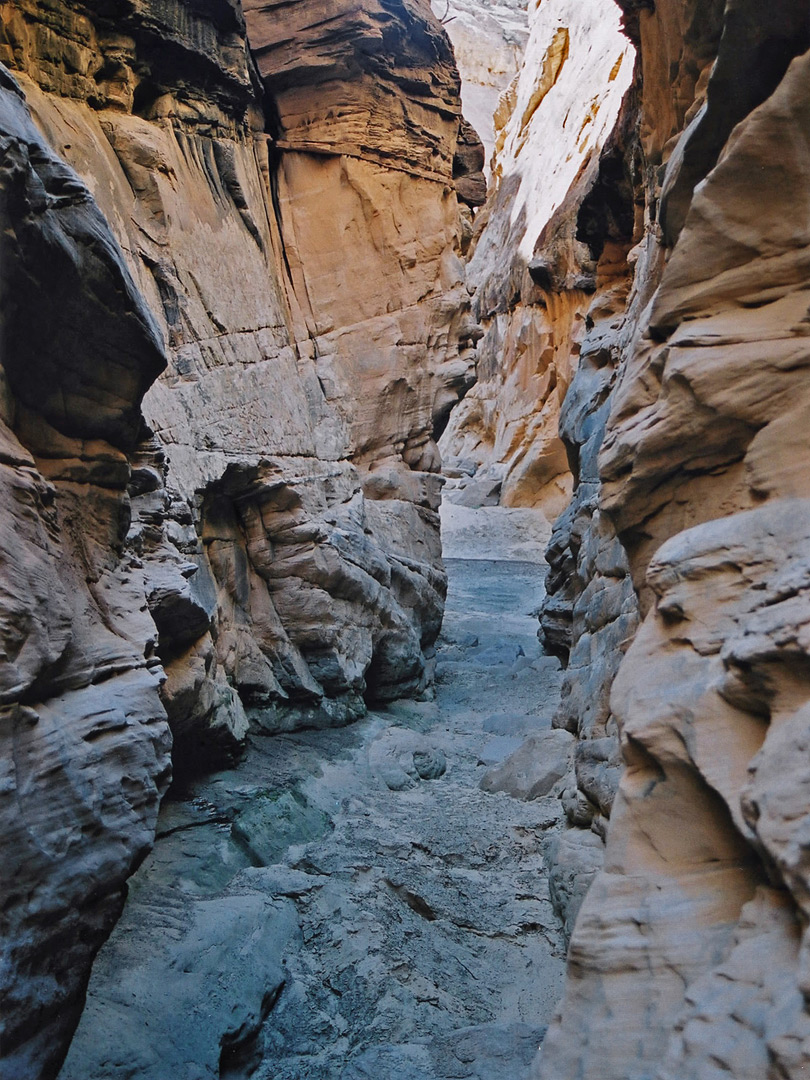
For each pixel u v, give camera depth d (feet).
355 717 29.48
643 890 8.50
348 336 34.45
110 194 23.54
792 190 9.49
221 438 25.63
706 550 9.13
